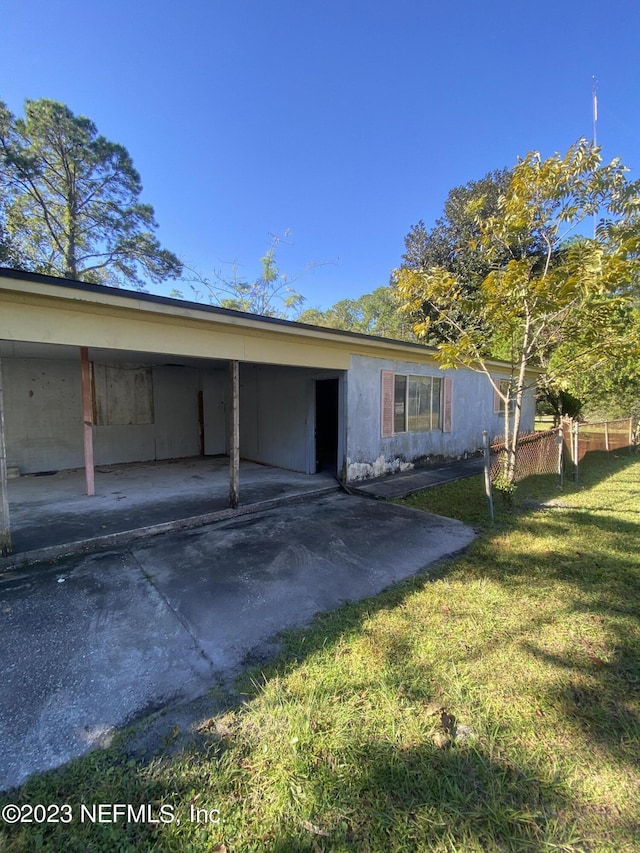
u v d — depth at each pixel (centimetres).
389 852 125
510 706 184
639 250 430
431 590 304
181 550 395
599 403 1208
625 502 558
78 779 151
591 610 271
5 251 1530
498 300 496
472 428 1000
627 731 169
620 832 129
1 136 1491
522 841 127
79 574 340
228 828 133
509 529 446
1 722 179
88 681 207
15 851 126
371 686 198
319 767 154
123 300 400
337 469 768
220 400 1071
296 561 365
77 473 782
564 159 458
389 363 759
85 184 1723
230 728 175
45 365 795
